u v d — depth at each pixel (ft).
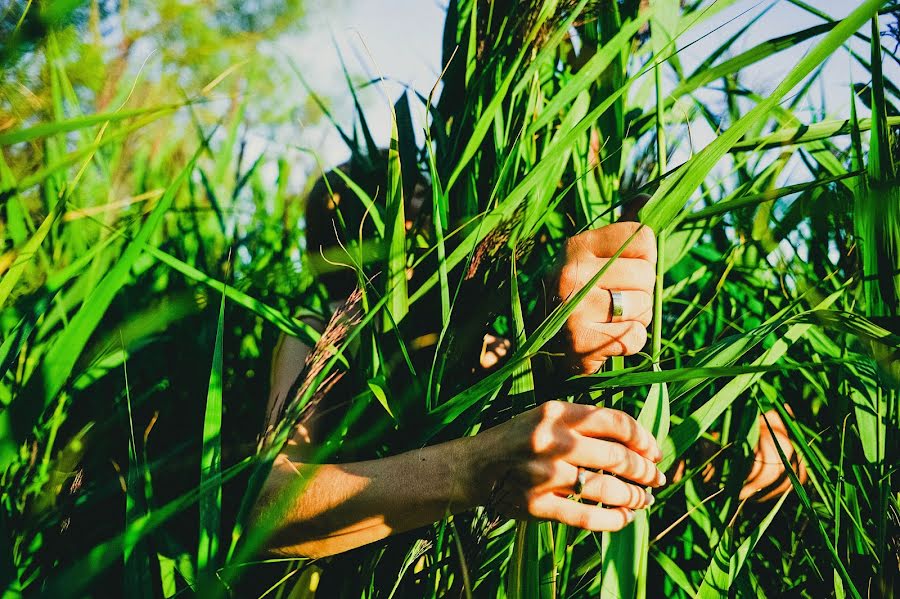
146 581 2.15
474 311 2.76
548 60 3.74
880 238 2.39
